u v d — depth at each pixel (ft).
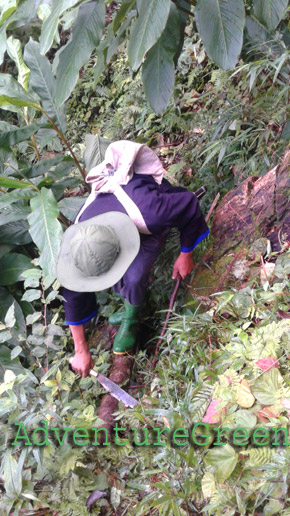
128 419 7.19
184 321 7.67
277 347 6.48
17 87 10.46
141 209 7.89
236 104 11.28
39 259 9.06
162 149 13.07
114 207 8.04
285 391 5.99
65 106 11.49
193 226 8.38
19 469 7.07
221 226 9.39
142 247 8.25
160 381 7.57
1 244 10.89
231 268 8.68
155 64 9.20
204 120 11.99
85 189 13.37
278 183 8.93
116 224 7.34
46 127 11.04
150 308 9.96
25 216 10.49
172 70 9.22
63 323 10.04
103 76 17.08
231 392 6.17
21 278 10.62
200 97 12.05
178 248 10.00
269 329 6.61
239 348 6.59
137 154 8.49
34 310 10.80
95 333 10.38
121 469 7.27
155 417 7.21
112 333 10.14
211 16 8.05
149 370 8.54
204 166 11.53
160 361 8.07
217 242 9.32
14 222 11.04
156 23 7.84
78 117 17.01
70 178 11.39
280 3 7.95
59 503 7.06
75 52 8.95
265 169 10.12
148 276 8.73
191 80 12.94
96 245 6.94
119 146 8.43
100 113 16.89
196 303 8.88
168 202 7.98
